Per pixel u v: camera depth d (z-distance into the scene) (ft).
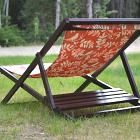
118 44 23.86
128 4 127.75
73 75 26.16
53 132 19.98
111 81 34.94
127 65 25.31
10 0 112.98
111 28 21.20
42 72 23.07
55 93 30.27
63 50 22.24
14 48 86.48
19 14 111.75
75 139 19.06
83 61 24.09
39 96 23.66
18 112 23.59
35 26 101.86
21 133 19.98
